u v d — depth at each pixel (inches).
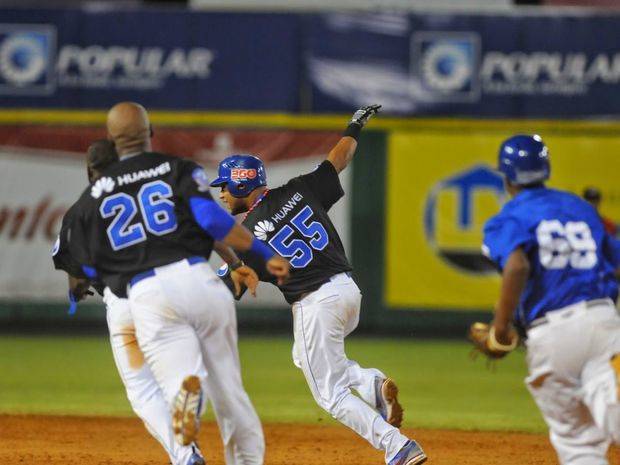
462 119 2409.0
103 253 689.6
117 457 1009.5
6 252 2381.9
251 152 2404.0
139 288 679.1
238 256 834.8
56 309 2411.4
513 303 629.6
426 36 2417.6
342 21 2429.9
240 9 2439.7
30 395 1473.9
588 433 653.9
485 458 1036.5
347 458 1026.7
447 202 2394.2
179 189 682.8
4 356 1921.8
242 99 2434.8
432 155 2401.6
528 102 2406.5
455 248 2386.8
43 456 1008.9
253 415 717.9
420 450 812.0
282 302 2396.7
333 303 832.3
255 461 722.8
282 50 2434.8
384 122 2413.9
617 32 2397.9
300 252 836.0
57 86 2423.7
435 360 1935.3
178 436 663.1
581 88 2400.3
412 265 2391.7
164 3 2822.3
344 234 2409.0
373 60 2425.0
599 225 661.9
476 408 1407.5
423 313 2395.4
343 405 826.8
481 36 2413.9
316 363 833.5
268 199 853.8
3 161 2397.9
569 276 640.4
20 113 2411.4
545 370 642.2
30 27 2421.3
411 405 1427.2
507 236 635.5
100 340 2198.6
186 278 677.9
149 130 721.6
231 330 702.5
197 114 2429.9
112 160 797.2
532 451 1078.4
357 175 2415.1
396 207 2396.7
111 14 2429.9
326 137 2415.1
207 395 725.3
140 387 751.7
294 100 2439.7
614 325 634.2
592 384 626.5
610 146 2383.1
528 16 2412.6
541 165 671.8
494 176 2388.0
